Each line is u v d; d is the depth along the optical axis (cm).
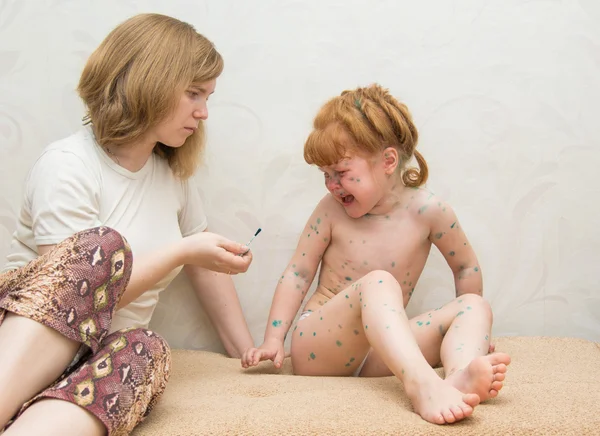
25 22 134
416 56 135
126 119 107
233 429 77
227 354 135
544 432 76
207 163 137
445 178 137
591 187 137
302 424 78
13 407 72
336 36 135
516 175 137
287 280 129
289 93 136
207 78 110
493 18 134
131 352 82
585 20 134
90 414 73
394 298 96
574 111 135
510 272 138
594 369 108
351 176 117
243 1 134
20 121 136
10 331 75
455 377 86
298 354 113
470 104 136
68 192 103
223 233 139
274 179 138
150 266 97
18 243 111
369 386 98
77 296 78
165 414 86
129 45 107
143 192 116
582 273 138
